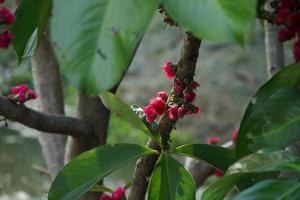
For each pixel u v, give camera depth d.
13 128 6.05
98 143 1.69
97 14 0.85
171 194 1.21
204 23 0.84
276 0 1.12
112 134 5.81
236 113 6.44
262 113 1.10
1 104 1.46
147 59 7.65
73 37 0.85
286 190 0.96
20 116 1.50
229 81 6.82
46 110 1.99
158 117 1.38
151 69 7.48
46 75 1.97
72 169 1.23
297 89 1.09
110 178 4.80
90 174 1.23
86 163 1.23
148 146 1.29
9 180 5.05
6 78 6.38
